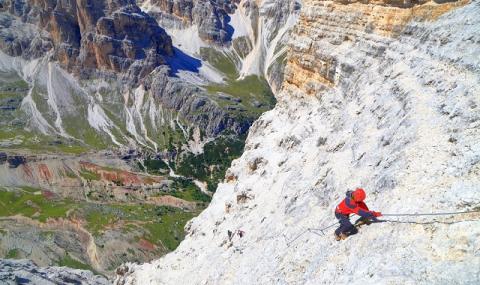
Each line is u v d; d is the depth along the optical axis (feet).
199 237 143.64
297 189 92.89
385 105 84.74
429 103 71.36
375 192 61.16
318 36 136.26
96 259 388.37
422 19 99.19
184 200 547.49
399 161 62.03
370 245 50.16
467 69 70.38
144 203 523.29
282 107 160.35
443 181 51.65
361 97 100.48
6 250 389.19
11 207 478.59
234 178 160.35
